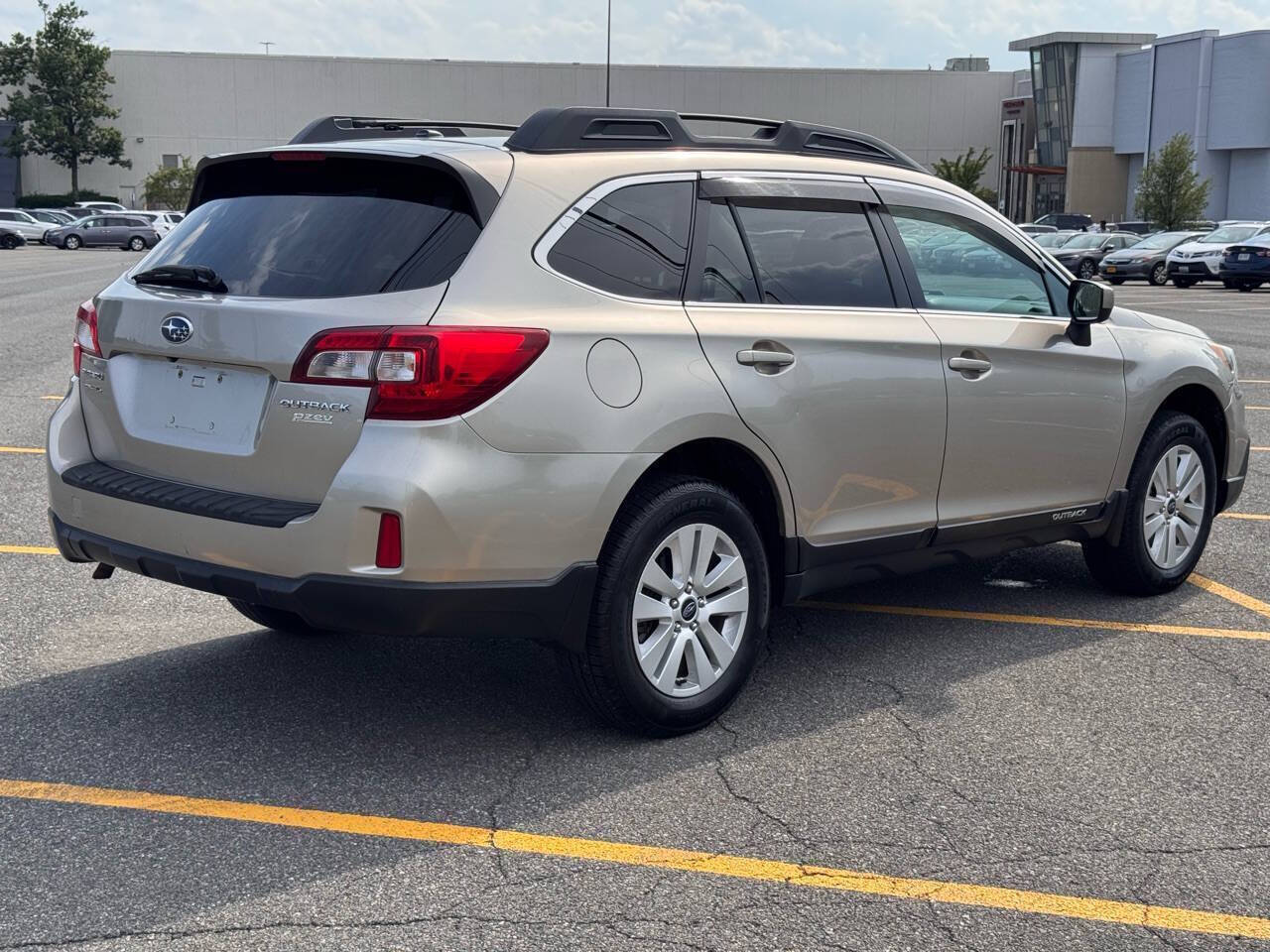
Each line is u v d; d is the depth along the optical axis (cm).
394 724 432
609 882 329
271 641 516
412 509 354
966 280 507
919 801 379
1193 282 3412
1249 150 5928
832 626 552
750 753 412
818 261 457
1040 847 352
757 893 325
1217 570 649
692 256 421
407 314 361
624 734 423
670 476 411
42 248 5431
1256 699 468
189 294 403
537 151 405
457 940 300
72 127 7088
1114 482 564
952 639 535
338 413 364
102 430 433
